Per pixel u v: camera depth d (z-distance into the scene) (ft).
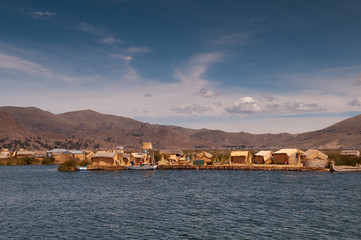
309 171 278.05
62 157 527.40
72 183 211.61
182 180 222.69
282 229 91.91
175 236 87.20
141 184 200.85
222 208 120.88
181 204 130.11
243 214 110.42
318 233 87.71
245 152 327.26
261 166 301.02
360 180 204.85
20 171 345.72
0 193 168.45
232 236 86.43
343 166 286.46
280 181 203.62
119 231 92.22
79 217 109.09
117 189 177.58
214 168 325.42
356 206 120.98
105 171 321.73
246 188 173.47
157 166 347.15
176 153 431.84
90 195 156.97
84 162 347.15
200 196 149.69
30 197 153.38
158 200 140.26
